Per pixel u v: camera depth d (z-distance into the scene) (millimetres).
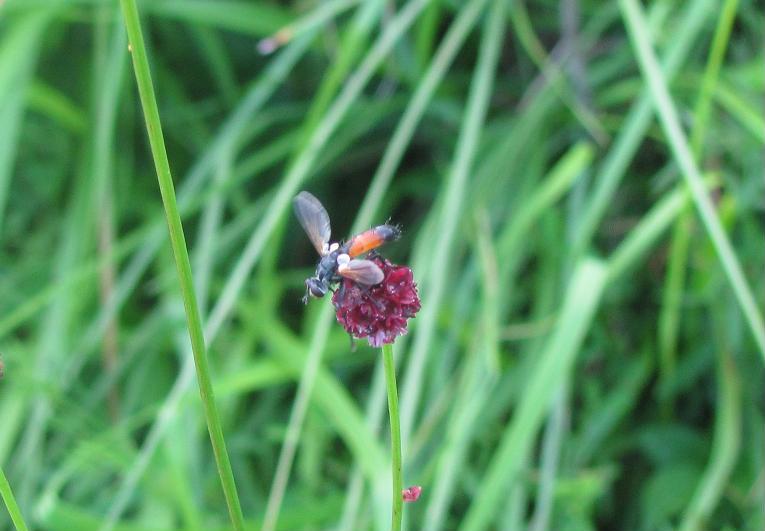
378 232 255
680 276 376
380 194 368
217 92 501
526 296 423
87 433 391
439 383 367
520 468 349
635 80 428
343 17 470
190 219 470
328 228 261
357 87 381
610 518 404
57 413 394
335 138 450
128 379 424
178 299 401
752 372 395
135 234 406
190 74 501
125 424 371
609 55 458
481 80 395
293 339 388
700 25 386
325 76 477
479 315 382
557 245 407
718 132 408
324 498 381
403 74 447
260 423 411
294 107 461
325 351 394
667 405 411
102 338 411
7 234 458
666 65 369
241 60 493
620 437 413
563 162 386
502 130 442
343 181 487
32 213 463
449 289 396
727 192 406
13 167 458
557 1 459
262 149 483
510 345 408
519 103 467
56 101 431
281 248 469
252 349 413
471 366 353
